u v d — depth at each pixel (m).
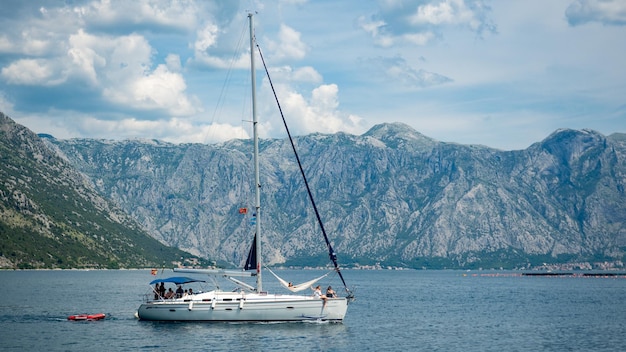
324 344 86.06
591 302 188.75
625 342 94.94
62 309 136.75
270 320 98.06
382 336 97.56
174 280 99.94
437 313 142.88
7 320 111.56
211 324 97.56
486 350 86.56
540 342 94.38
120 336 89.88
